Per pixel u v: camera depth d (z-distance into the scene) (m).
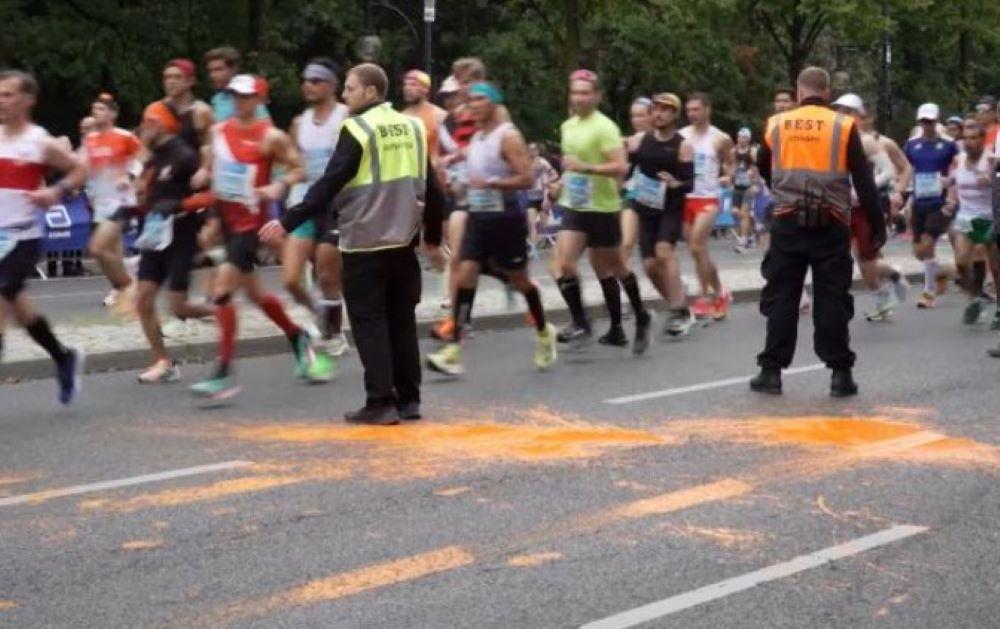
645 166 15.15
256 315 15.67
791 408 11.05
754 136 55.22
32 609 6.37
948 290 20.44
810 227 11.38
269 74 41.03
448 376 12.60
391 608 6.36
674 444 9.70
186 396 11.66
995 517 7.90
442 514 7.89
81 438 9.99
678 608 6.38
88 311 17.53
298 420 10.58
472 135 13.41
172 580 6.76
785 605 6.43
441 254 15.82
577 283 14.21
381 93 10.23
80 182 10.68
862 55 59.78
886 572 6.92
